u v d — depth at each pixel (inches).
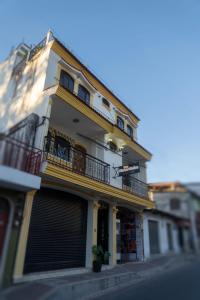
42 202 388.2
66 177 378.9
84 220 471.2
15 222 308.7
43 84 406.0
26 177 305.3
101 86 585.3
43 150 350.6
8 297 243.4
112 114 614.5
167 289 363.6
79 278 354.0
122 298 311.0
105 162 503.2
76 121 460.1
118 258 590.6
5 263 287.6
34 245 356.8
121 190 519.8
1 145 294.0
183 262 736.3
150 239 788.6
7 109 467.2
